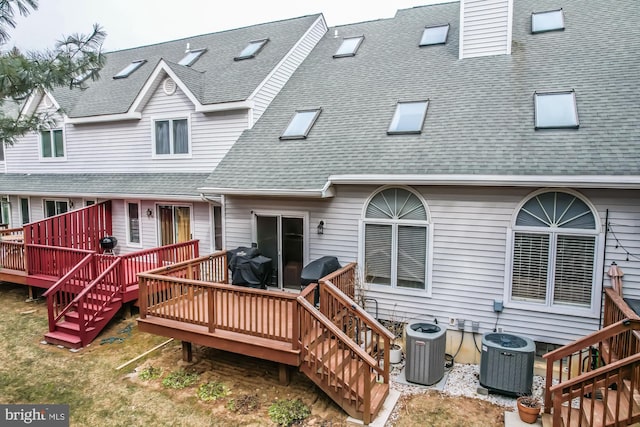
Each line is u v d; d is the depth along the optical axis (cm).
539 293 724
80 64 713
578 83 826
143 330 767
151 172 1292
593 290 684
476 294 765
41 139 1523
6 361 788
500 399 651
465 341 781
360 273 859
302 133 995
